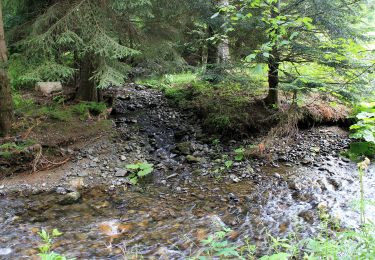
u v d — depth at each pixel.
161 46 8.44
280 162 6.83
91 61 7.64
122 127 8.23
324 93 5.92
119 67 7.36
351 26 7.09
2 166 6.02
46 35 6.51
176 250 4.11
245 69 7.70
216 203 5.35
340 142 7.56
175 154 7.30
